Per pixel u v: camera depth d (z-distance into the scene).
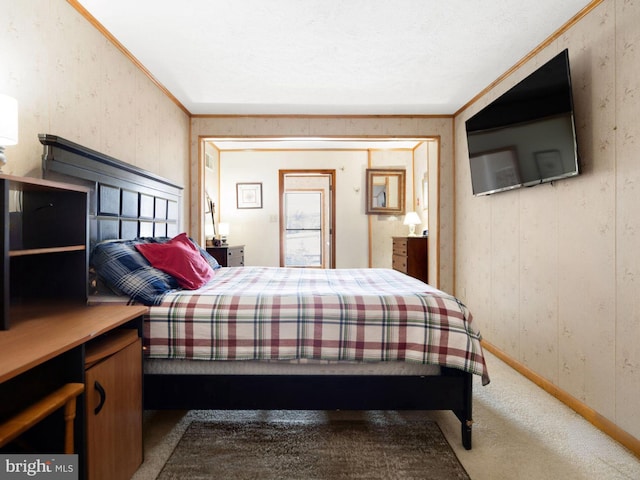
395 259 4.95
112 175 2.16
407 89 3.14
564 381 2.14
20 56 1.57
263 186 5.58
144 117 2.76
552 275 2.25
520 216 2.61
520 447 1.67
